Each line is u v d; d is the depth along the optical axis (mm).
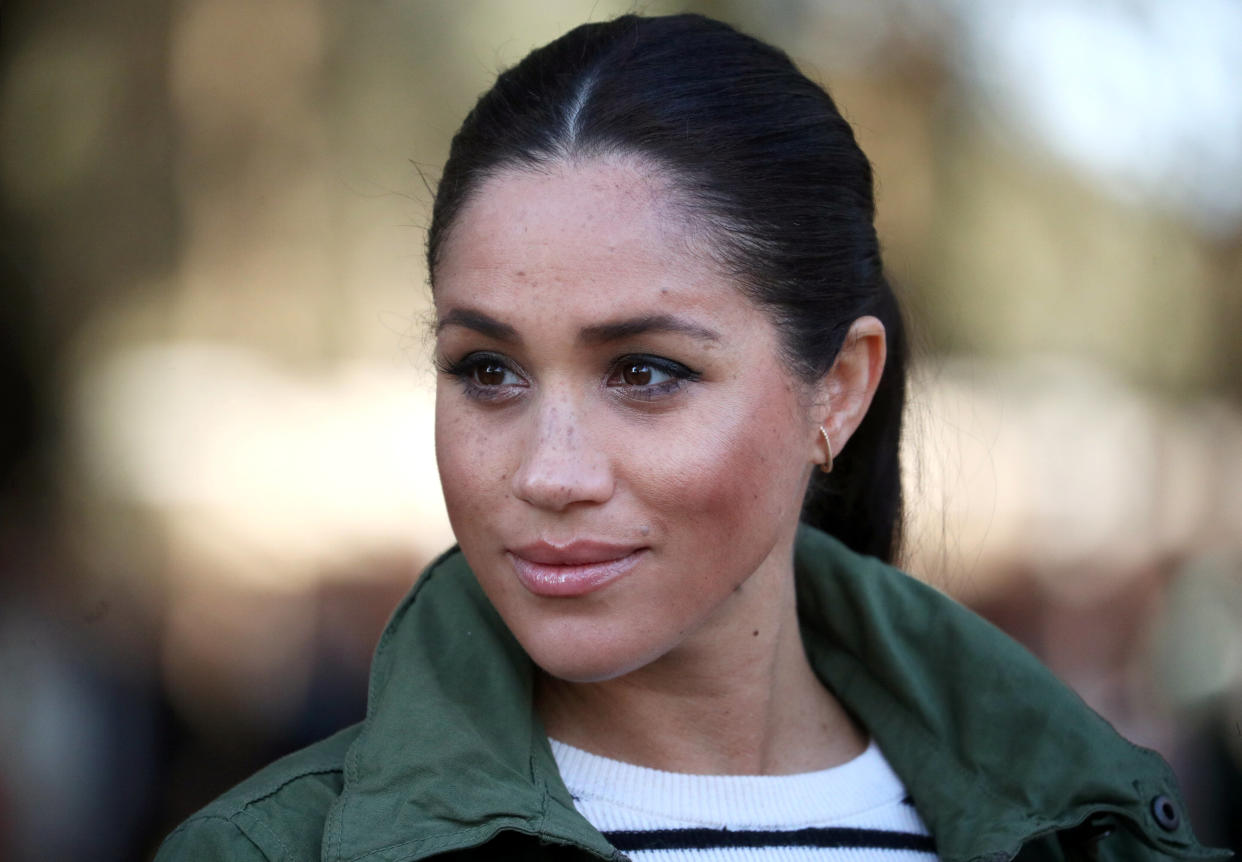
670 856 4223
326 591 15477
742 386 4113
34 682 13523
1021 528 15672
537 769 4102
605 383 4047
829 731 5004
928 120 16969
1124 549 15820
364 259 16750
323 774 4172
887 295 5191
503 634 4453
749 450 4113
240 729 14539
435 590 4570
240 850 3865
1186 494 16516
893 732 4957
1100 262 17000
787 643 4773
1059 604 15297
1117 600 15445
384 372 16656
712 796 4398
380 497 16156
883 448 5414
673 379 4055
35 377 15758
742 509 4113
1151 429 16750
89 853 12961
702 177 4090
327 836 3797
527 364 4039
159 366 16156
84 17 16078
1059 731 4801
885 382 5320
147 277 16375
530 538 3984
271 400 16391
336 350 16688
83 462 15672
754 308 4156
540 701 4527
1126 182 17125
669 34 4316
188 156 16469
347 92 16812
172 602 15227
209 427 16094
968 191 16906
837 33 16859
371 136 16859
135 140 16297
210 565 15531
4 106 15883
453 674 4301
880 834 4656
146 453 15883
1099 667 14828
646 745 4449
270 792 4027
